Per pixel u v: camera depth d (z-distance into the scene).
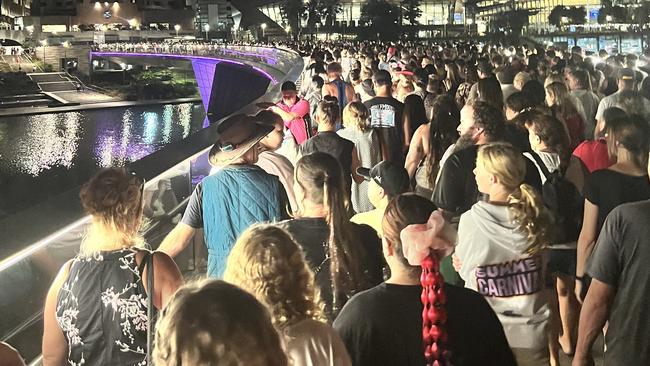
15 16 185.88
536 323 3.74
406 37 121.75
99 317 3.04
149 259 3.08
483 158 3.77
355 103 7.00
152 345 3.05
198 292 1.81
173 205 6.19
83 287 3.05
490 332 2.80
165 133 103.44
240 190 4.28
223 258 4.28
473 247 3.75
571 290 4.98
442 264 4.12
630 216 3.10
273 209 4.28
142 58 131.88
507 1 122.44
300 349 2.43
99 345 3.05
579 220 4.78
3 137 100.25
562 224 4.76
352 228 3.68
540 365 3.78
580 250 4.39
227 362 1.73
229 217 4.27
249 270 2.46
